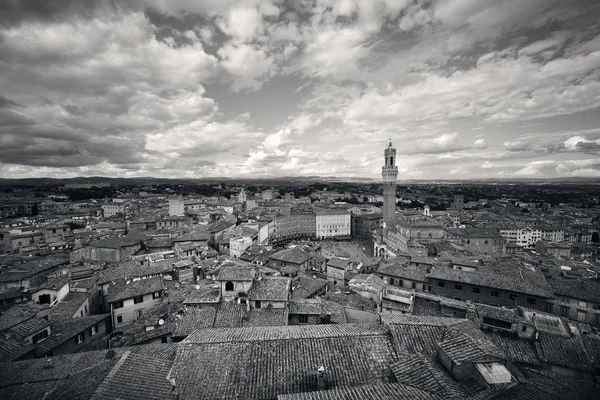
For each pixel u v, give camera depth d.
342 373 28.73
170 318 48.50
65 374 30.88
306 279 72.25
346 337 32.31
